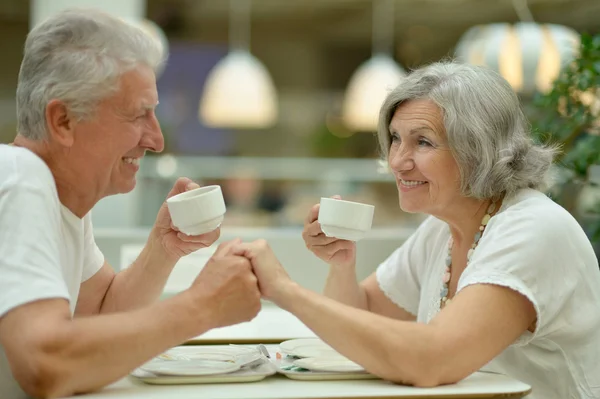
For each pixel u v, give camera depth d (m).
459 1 8.04
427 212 1.40
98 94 1.14
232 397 1.00
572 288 1.27
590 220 2.37
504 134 1.33
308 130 10.67
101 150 1.18
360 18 9.22
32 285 1.01
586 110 2.24
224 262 1.12
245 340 1.55
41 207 1.08
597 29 8.64
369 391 1.06
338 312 1.12
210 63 10.04
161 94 9.87
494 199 1.39
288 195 5.18
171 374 1.11
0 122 9.37
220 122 5.71
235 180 4.70
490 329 1.16
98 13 1.18
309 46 10.80
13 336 1.00
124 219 3.70
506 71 3.74
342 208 1.32
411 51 10.00
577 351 1.32
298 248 2.40
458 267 1.47
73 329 0.99
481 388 1.08
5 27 9.41
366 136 9.95
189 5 8.71
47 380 0.97
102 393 1.03
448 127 1.31
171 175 3.91
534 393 1.35
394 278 1.71
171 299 1.08
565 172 2.24
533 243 1.24
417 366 1.09
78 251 1.27
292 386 1.09
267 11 8.98
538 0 7.65
